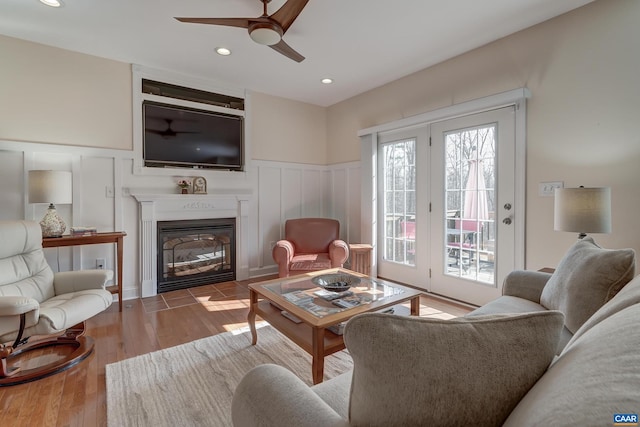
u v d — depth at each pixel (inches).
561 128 99.3
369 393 24.6
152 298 135.3
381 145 163.5
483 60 119.3
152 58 130.3
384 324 23.9
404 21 102.8
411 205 149.3
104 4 93.7
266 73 146.6
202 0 92.2
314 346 65.1
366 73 146.6
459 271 129.7
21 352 86.6
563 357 24.0
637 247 85.8
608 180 90.4
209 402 66.3
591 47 92.7
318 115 197.9
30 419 61.1
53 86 119.0
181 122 148.9
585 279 55.4
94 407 64.9
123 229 134.0
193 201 149.9
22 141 113.3
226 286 153.9
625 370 17.0
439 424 23.2
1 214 111.1
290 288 90.6
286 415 30.3
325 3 93.1
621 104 87.7
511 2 92.4
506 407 23.4
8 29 107.1
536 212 105.5
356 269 155.9
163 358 84.1
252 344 92.0
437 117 131.5
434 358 23.0
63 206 121.6
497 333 24.2
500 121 114.3
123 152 133.3
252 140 171.8
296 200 189.3
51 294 91.0
